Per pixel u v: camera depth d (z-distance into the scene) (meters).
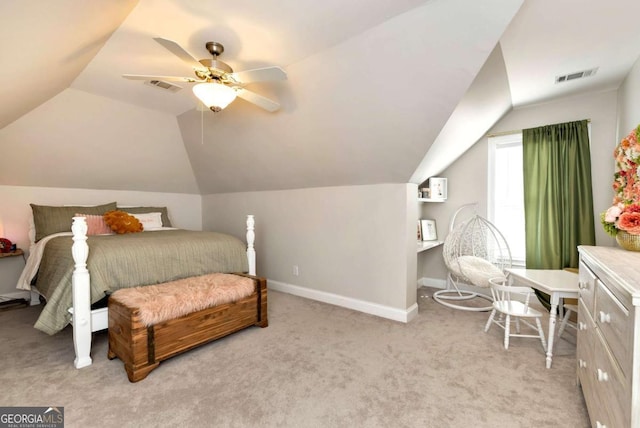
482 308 3.23
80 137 3.40
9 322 2.85
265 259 4.25
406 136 2.46
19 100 2.40
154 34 2.00
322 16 1.78
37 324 2.06
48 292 2.40
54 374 1.97
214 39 2.02
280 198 4.02
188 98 3.18
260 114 3.00
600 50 2.20
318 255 3.61
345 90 2.33
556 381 1.90
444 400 1.71
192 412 1.61
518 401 1.70
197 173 4.66
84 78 2.71
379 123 2.46
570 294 2.05
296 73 2.38
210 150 4.00
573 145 3.11
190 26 1.90
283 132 3.08
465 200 3.97
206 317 2.30
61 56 1.96
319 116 2.68
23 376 1.94
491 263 3.55
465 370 2.02
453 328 2.74
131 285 2.35
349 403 1.69
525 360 2.16
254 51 2.15
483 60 1.79
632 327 0.93
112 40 2.09
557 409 1.64
